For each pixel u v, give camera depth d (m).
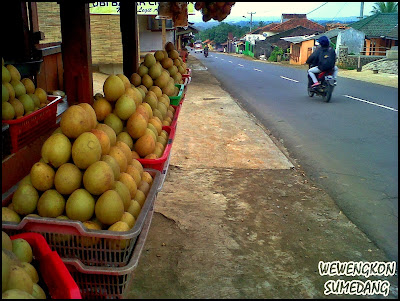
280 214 4.51
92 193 2.55
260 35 61.59
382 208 4.71
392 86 16.42
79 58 4.13
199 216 4.37
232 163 6.34
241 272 3.35
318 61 12.27
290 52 44.66
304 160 6.62
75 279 2.47
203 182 5.44
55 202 2.51
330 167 6.20
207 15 4.11
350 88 15.57
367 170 6.02
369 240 3.96
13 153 3.34
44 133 4.07
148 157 3.70
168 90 5.84
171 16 6.64
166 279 3.22
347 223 4.31
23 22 5.76
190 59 40.91
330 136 8.07
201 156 6.64
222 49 99.62
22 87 3.71
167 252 3.62
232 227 4.15
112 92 3.58
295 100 12.84
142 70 5.66
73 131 2.62
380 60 27.31
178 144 7.30
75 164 2.57
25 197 2.53
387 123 9.13
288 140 7.93
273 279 3.27
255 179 5.64
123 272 2.32
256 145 7.42
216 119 9.73
